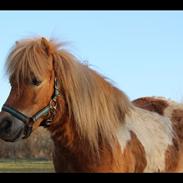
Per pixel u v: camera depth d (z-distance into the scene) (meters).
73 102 4.71
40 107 4.55
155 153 5.10
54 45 4.96
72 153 4.72
